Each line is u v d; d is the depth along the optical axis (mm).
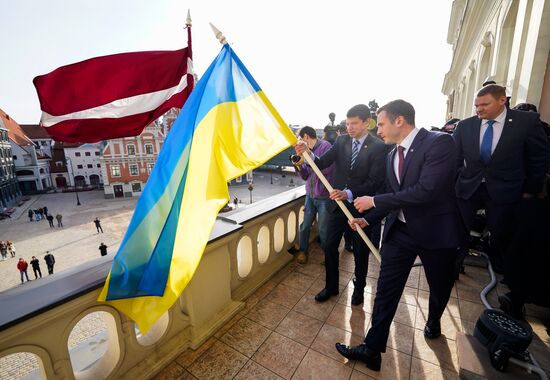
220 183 1781
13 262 16578
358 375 1844
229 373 1877
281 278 3156
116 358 1704
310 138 3246
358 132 2365
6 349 1211
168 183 1755
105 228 23281
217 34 2037
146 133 36594
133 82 2467
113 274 1526
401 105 1678
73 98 2297
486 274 3148
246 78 2064
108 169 36094
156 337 1918
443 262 1803
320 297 2672
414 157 1683
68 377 1460
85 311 1485
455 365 1914
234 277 2646
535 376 1598
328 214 2545
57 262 16406
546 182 2318
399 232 1848
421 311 2537
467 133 2578
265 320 2412
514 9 5914
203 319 2201
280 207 3174
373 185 2357
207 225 1711
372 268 3410
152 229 1673
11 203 35625
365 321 2396
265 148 2023
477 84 10164
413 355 2012
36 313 1229
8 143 39125
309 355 2023
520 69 4492
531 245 2082
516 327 1700
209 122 1869
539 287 2113
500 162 2346
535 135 2223
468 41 11961
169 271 1660
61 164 49625
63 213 29438
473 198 2605
